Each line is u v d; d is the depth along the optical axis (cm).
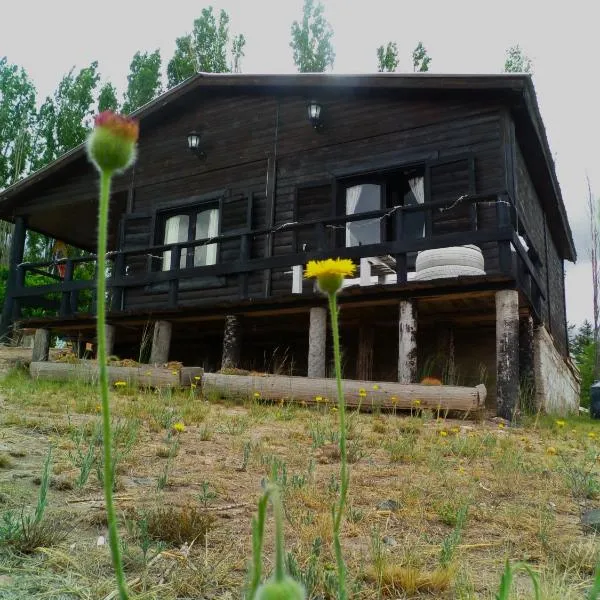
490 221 923
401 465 409
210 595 189
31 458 342
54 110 2686
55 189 1413
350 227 1068
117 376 784
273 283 1095
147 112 1275
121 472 333
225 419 564
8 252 2528
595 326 2358
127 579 194
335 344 111
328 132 1109
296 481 329
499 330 738
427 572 215
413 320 795
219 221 1186
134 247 1288
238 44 2761
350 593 194
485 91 944
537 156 1116
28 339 1514
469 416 677
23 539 213
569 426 757
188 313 990
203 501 289
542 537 260
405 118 1037
